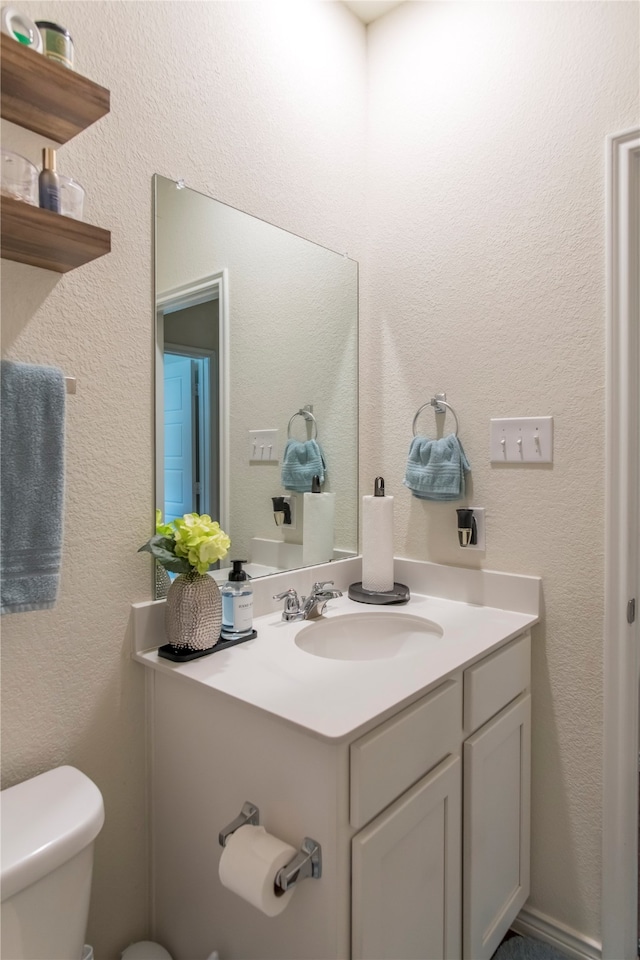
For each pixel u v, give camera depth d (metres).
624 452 1.27
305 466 1.54
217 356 1.29
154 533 1.15
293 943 0.88
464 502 1.53
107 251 0.89
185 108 1.20
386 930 0.89
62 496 0.90
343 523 1.68
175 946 1.11
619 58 1.27
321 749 0.83
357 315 1.71
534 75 1.39
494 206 1.46
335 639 1.36
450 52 1.54
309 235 1.53
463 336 1.52
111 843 1.09
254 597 1.36
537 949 1.36
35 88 0.82
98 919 1.08
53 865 0.79
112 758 1.09
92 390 1.04
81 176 1.02
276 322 1.44
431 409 1.59
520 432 1.42
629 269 1.27
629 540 1.28
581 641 1.34
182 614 1.07
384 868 0.89
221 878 0.85
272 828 0.90
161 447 1.16
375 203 1.71
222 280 1.29
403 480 1.64
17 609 0.85
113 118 1.07
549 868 1.39
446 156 1.55
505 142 1.44
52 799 0.89
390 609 1.45
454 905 1.08
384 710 0.87
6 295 0.92
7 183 0.83
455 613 1.41
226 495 1.32
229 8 1.30
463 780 1.12
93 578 1.05
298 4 1.48
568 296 1.34
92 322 1.04
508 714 1.27
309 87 1.52
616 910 1.29
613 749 1.30
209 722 1.01
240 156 1.33
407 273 1.64
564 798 1.37
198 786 1.04
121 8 1.08
